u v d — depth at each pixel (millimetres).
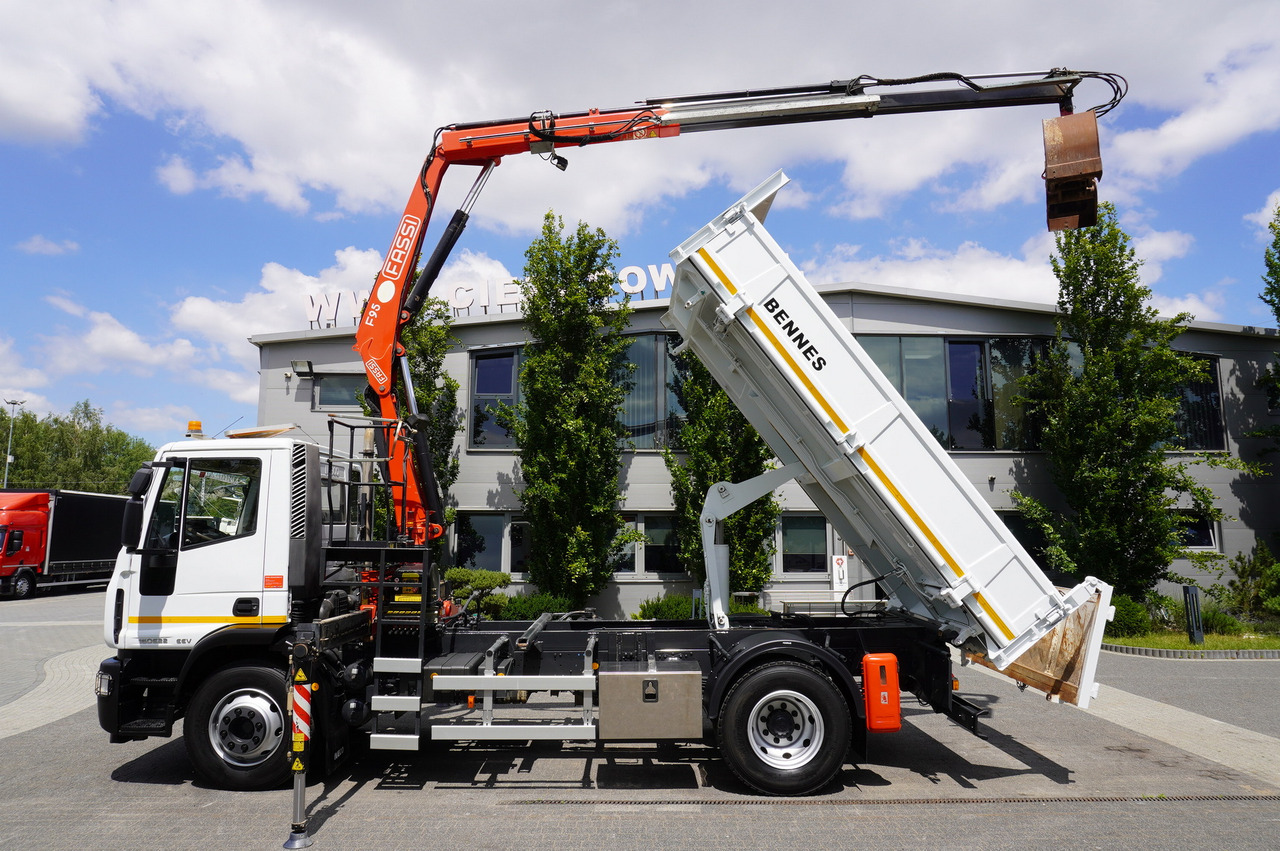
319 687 5496
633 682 5594
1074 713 8086
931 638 6406
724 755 5523
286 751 5496
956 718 5898
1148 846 4496
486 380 15766
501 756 6457
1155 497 13250
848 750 6117
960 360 15492
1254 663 10984
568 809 5137
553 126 7211
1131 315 13695
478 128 7395
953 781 5816
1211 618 13430
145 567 5695
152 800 5293
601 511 13344
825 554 15000
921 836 4648
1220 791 5551
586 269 13617
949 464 5691
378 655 5848
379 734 5707
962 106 6887
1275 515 15719
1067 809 5164
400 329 7391
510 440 15570
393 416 7215
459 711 5852
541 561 13695
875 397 5734
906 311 15414
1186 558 14164
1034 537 15164
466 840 4547
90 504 23500
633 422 15375
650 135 7176
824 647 6355
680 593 14969
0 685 9336
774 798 5402
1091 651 5500
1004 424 15359
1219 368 16078
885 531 6629
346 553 6035
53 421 58812
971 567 5637
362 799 5336
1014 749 6723
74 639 13172
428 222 7434
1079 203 6039
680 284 6488
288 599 5727
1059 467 14109
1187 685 9469
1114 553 13430
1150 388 13633
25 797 5359
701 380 13805
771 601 14805
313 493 6039
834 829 4770
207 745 5516
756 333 5816
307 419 16094
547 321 13406
